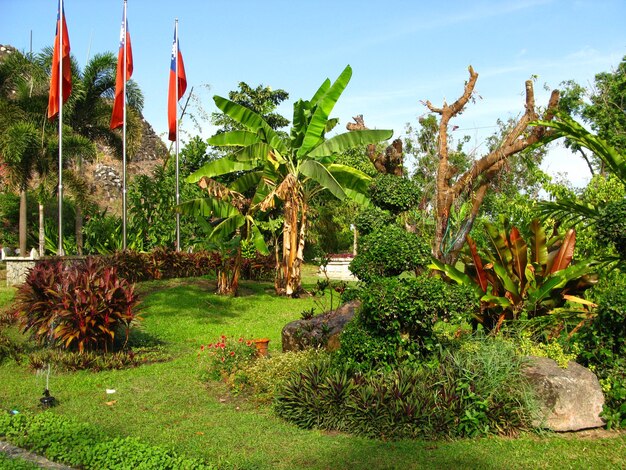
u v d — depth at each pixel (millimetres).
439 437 5172
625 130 21328
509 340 6418
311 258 26078
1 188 26922
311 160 14516
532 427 5371
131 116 22703
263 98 26047
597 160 24422
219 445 5051
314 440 5156
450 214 9125
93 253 20516
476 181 9375
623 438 5273
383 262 6934
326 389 5676
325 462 4645
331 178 14227
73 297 8477
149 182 21078
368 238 7254
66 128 20328
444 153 9016
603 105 21922
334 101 14039
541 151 13000
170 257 17531
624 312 5914
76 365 7930
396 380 5559
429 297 5750
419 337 6238
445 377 5680
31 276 9266
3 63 21734
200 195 21469
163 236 20422
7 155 18641
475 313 7500
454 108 9039
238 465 4551
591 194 9898
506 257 7465
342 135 14141
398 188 7922
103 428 5512
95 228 20703
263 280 19375
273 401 6207
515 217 10531
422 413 5211
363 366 6004
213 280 17344
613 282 8586
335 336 7656
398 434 5203
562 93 24891
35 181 28344
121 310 8742
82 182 20328
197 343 10117
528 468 4508
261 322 12227
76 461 4566
